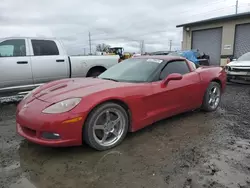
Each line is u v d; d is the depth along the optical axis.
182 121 3.82
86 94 2.63
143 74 3.44
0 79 5.00
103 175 2.21
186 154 2.63
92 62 6.36
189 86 3.75
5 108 4.90
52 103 2.56
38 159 2.54
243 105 4.98
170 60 3.71
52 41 5.82
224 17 16.05
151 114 3.20
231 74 8.41
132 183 2.07
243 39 15.57
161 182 2.08
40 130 2.44
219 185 2.03
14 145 2.90
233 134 3.25
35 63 5.43
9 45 5.18
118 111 2.82
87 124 2.56
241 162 2.43
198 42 18.94
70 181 2.12
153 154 2.63
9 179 2.15
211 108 4.37
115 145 2.83
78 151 2.71
